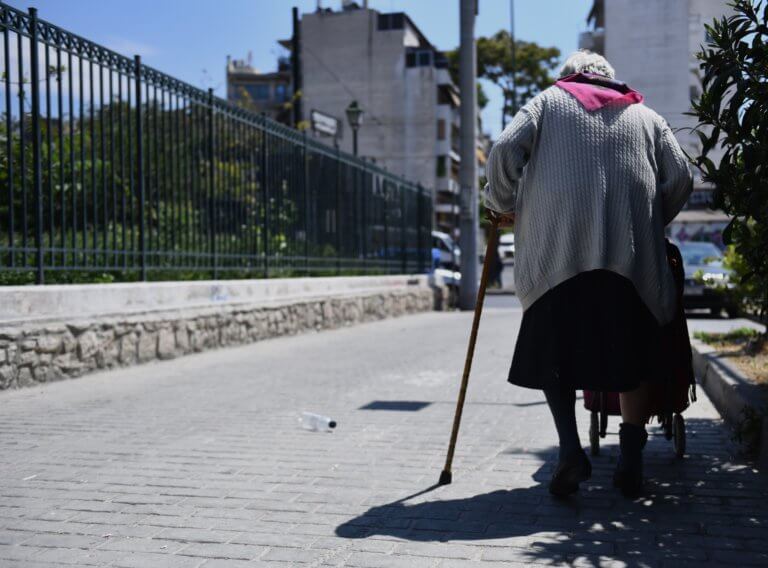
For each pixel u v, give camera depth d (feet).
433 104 192.75
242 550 9.61
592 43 142.61
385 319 53.16
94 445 15.34
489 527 10.33
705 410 18.48
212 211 33.19
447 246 82.79
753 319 26.23
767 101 12.00
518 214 11.57
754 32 12.19
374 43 193.67
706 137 12.52
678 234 108.37
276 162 39.65
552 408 11.20
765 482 12.34
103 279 26.32
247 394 21.53
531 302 11.23
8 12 21.61
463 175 63.98
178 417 18.22
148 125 28.32
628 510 10.99
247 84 243.40
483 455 14.40
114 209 26.40
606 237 10.78
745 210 12.42
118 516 10.98
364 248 53.36
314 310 41.98
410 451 14.80
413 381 23.98
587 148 11.00
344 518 10.81
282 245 40.32
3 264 22.36
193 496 11.93
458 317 54.49
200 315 30.78
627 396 11.59
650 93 136.05
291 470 13.44
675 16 135.64
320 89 196.34
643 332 10.98
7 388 20.99
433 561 9.12
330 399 20.77
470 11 63.26
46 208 24.35
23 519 10.85
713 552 9.30
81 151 24.68
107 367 25.17
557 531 10.12
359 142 194.90
